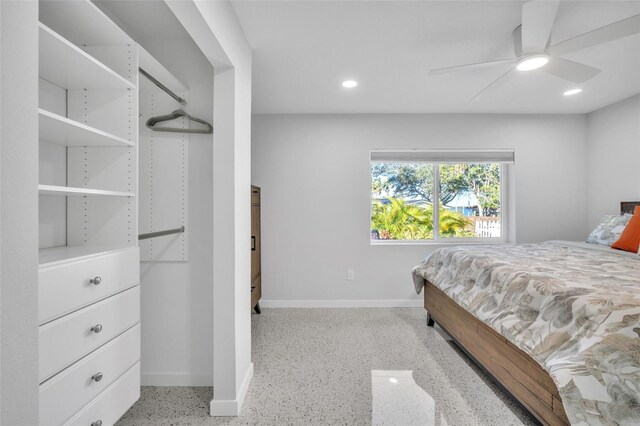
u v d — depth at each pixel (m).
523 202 3.73
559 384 1.15
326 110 3.58
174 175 1.98
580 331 1.27
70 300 0.99
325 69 2.50
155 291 1.99
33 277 0.56
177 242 1.98
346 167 3.72
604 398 1.07
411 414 1.71
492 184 3.90
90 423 1.07
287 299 3.72
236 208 1.76
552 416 1.39
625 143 3.24
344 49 2.18
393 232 3.92
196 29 1.36
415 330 2.96
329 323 3.15
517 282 1.78
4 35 0.52
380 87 2.89
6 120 0.52
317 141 3.71
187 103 1.98
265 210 3.70
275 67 2.46
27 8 0.55
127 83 1.33
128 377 1.30
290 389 1.96
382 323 3.15
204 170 1.98
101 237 1.40
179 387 1.98
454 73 2.58
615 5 1.67
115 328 1.21
